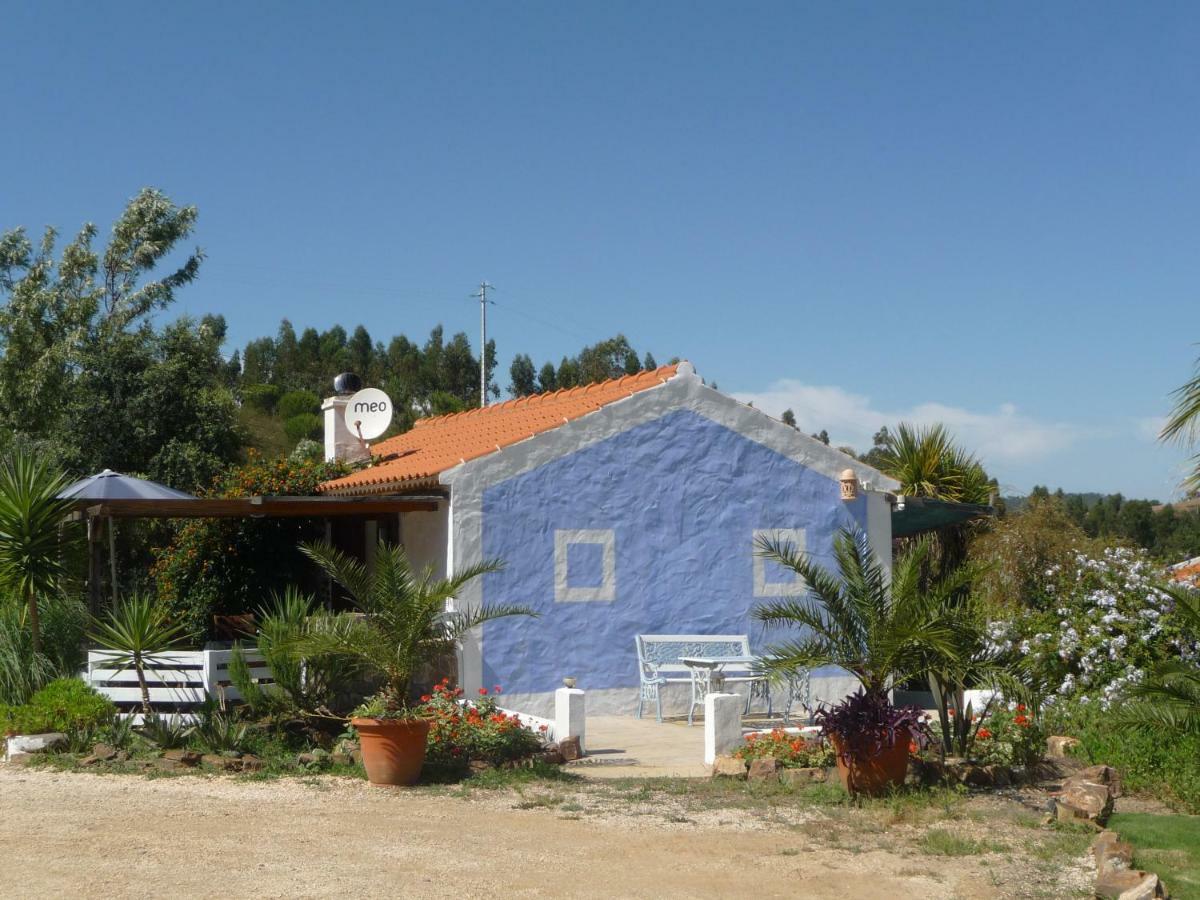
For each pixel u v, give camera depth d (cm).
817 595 1141
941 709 1170
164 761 1136
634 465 1639
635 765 1245
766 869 843
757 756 1184
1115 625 1602
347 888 761
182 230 3622
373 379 7162
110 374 2703
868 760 1053
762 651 1691
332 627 1205
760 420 1734
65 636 1403
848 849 901
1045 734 1247
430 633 1203
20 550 1335
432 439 2095
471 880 792
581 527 1595
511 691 1530
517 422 1883
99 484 1530
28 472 1389
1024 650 1580
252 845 863
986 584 1794
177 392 2731
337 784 1102
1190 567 1831
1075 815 979
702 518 1675
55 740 1189
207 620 1816
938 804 1032
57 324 3303
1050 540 1798
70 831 885
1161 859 868
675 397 1677
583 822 974
